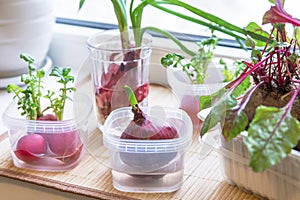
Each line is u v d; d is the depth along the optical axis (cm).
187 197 80
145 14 110
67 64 117
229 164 80
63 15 119
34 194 85
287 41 81
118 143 80
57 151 85
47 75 111
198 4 107
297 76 78
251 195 80
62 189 82
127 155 80
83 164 88
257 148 65
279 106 74
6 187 87
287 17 74
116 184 82
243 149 77
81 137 86
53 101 92
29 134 86
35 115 88
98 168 87
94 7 117
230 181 82
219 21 87
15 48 105
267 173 76
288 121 67
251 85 82
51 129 85
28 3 102
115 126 83
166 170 81
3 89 108
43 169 86
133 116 83
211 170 86
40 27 105
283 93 75
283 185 75
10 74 109
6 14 100
